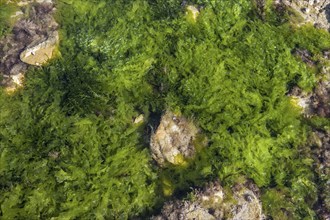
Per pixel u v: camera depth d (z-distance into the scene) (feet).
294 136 3.18
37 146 2.93
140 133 3.14
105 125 3.08
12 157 2.90
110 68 3.29
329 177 3.04
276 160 3.09
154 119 3.15
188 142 3.03
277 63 3.34
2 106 3.22
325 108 3.29
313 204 2.98
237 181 2.91
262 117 3.11
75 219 2.73
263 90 3.23
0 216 2.65
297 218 2.92
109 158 2.95
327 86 3.36
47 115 3.08
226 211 2.77
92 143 2.99
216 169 2.92
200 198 2.77
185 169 3.00
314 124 3.25
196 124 3.04
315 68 3.42
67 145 2.96
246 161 2.97
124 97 3.24
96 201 2.79
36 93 3.25
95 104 3.15
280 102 3.22
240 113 3.09
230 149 2.96
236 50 3.36
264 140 3.07
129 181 2.92
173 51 3.33
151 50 3.35
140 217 2.86
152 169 3.04
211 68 3.20
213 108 3.06
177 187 2.97
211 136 3.00
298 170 3.06
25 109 3.17
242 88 3.17
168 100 3.10
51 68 3.34
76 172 2.84
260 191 2.99
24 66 3.41
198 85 3.13
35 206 2.70
